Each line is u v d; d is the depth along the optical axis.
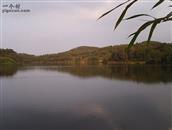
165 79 56.44
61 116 23.28
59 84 54.62
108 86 49.09
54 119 22.12
